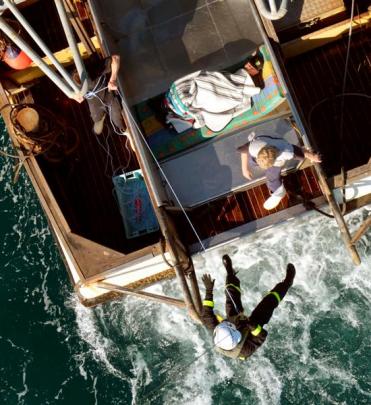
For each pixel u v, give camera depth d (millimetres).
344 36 9461
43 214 11977
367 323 10633
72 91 6875
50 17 9398
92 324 11266
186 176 8172
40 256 11742
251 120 8102
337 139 9195
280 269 11008
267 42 7875
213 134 8164
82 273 8039
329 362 10531
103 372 10945
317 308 10820
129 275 8922
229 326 5867
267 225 8312
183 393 10719
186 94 7973
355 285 10828
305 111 9391
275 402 10453
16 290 11594
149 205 8977
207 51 8562
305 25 8852
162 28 8727
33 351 11148
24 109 8461
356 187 8344
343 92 8875
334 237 10945
